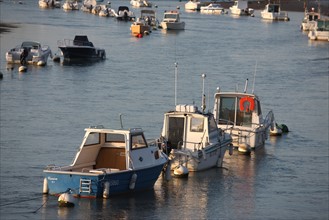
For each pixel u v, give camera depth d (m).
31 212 63.59
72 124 101.62
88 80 142.75
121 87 134.25
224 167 81.44
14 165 79.69
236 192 72.38
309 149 92.62
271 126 100.00
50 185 66.06
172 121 79.12
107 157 68.75
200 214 65.00
